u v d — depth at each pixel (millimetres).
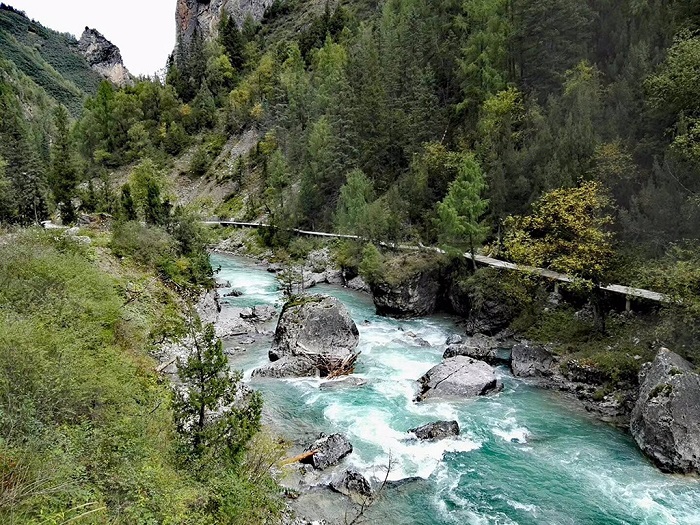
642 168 36500
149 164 73750
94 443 12719
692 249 27359
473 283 40219
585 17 55625
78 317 20938
